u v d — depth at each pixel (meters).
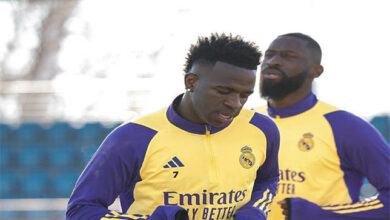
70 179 47.03
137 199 11.88
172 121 11.84
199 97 11.12
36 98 47.84
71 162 47.41
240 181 11.97
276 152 12.65
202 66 11.05
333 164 15.46
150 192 11.70
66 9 61.47
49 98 47.88
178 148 11.70
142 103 46.44
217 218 11.88
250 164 12.07
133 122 11.85
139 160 11.63
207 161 11.77
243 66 10.93
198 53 11.16
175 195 11.66
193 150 11.74
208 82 10.96
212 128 11.89
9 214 40.66
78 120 47.88
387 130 45.34
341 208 14.97
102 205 11.56
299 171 15.55
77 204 11.48
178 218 11.02
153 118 11.93
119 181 11.62
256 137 12.27
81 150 47.53
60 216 40.59
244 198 12.13
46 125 47.81
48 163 47.38
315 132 15.62
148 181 11.69
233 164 11.93
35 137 47.72
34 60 60.97
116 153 11.52
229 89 10.90
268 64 16.03
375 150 15.14
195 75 11.15
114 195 11.70
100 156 11.59
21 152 47.56
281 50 15.97
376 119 45.59
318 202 15.38
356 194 15.69
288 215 14.82
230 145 12.00
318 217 14.78
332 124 15.55
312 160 15.50
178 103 12.09
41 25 61.31
